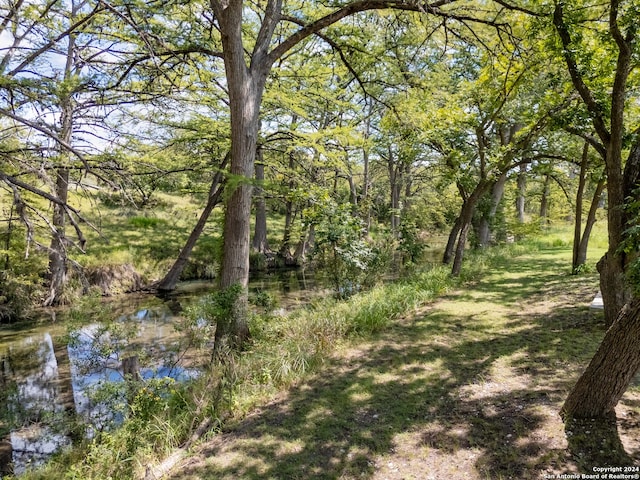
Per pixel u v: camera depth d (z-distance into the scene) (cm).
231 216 677
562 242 1836
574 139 1021
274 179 1377
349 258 984
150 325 977
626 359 339
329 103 1114
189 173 1234
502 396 430
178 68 843
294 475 333
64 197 754
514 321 706
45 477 376
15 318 1072
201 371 590
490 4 802
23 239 1085
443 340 637
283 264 1966
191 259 1680
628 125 749
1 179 452
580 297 832
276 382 511
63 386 643
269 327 688
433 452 346
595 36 604
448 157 1214
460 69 1319
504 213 2028
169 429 405
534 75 835
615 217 529
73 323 643
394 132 1201
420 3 662
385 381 500
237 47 650
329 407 445
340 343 647
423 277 1073
